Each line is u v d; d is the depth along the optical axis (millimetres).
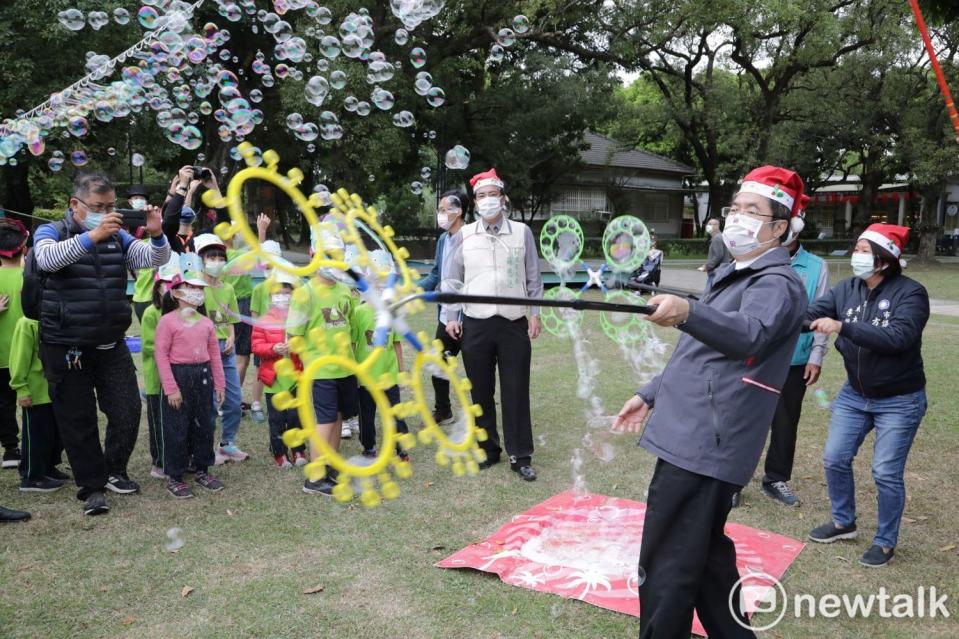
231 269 1579
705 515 2084
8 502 3863
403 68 15367
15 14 10773
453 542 3410
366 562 3205
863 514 3764
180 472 3973
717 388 2094
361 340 4156
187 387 3998
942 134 20891
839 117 22469
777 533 3539
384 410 1478
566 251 6305
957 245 29859
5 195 14664
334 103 12180
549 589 2938
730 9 16484
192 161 15117
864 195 26031
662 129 28750
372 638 2613
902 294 3201
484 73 20312
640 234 4535
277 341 4336
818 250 29125
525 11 16859
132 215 3793
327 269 1491
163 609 2805
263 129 14859
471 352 4387
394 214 20984
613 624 2705
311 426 1350
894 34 19688
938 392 6195
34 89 10805
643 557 2170
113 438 3934
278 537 3459
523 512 3760
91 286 3635
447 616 2758
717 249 9703
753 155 23344
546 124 19875
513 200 21875
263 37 14023
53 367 3611
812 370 3812
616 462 4535
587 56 19141
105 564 3170
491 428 4480
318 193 1581
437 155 20438
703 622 2236
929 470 4367
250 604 2844
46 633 2631
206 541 3410
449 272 4461
